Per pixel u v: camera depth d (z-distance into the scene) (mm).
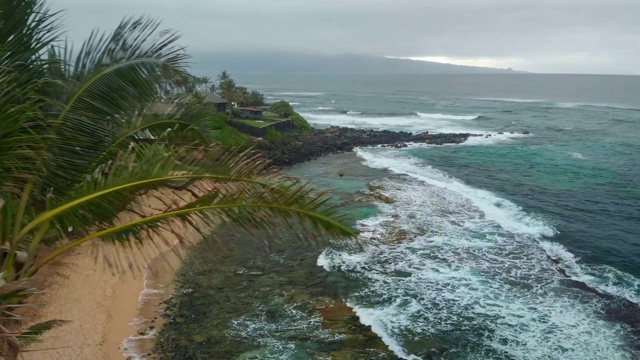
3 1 5648
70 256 16703
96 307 14445
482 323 14156
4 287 5027
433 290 16188
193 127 7352
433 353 12781
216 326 14133
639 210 25578
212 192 5129
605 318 14344
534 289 16234
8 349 5652
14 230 5469
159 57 6453
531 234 21547
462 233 21578
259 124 47375
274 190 5074
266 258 18672
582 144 48688
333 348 13047
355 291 16156
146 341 13305
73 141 5777
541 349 12875
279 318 14570
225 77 67000
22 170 5367
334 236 5133
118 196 5133
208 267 17656
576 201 27266
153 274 16672
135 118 6723
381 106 101688
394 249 19656
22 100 5461
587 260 18750
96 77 6043
